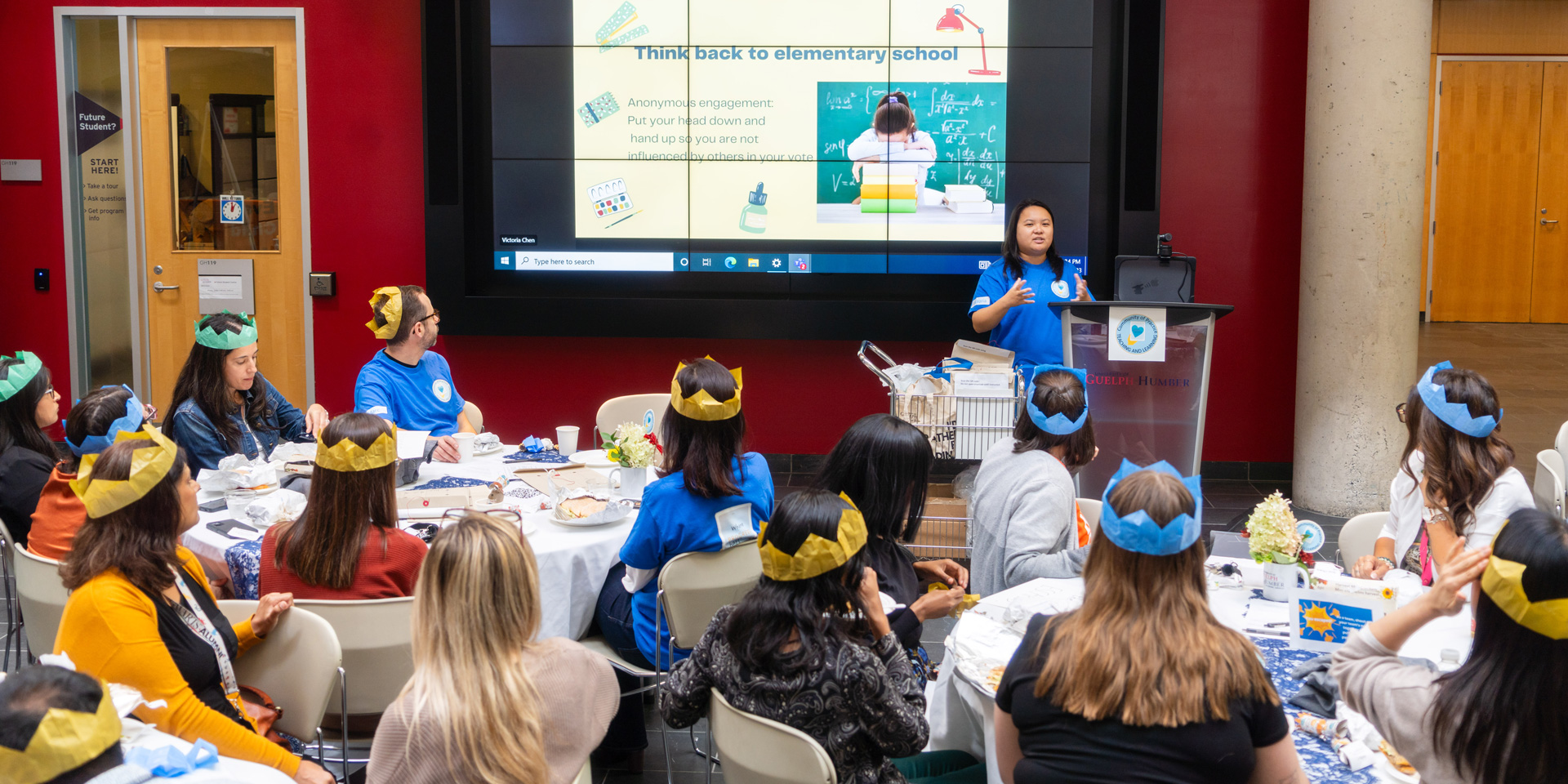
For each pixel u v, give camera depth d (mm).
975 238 6102
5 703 1403
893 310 6012
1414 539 3062
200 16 6348
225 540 3041
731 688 1998
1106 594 1641
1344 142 5652
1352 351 5727
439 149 5977
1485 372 9000
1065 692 1621
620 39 6020
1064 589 2602
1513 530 1511
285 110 6406
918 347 6465
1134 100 5891
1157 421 4047
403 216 6418
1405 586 2684
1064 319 4082
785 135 6062
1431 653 2279
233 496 3311
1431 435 2793
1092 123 6023
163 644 2154
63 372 6598
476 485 3510
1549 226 11148
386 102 6344
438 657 1774
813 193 6098
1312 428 5906
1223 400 6480
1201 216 6355
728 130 6066
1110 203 6062
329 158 6391
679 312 6055
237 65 6395
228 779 1743
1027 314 5016
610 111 6062
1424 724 1608
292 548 2604
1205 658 1568
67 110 6430
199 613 2271
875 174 6078
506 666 1786
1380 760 1865
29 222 6512
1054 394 2850
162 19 6371
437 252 6023
